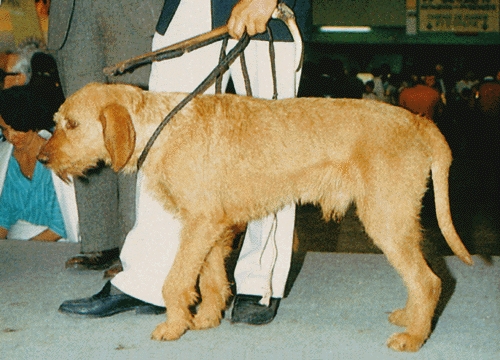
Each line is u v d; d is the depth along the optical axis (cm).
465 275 428
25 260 462
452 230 321
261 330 335
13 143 501
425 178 314
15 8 620
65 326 338
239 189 320
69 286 406
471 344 316
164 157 314
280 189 325
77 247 497
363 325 342
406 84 1658
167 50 334
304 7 360
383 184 307
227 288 348
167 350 308
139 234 350
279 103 329
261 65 349
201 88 322
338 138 317
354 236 720
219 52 355
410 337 309
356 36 1834
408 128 314
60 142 319
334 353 306
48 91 509
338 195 326
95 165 331
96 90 320
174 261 317
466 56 2047
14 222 523
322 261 471
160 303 349
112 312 349
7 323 342
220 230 318
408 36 1822
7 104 485
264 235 342
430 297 311
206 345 314
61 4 419
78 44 421
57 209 516
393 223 307
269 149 318
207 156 313
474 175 1223
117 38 416
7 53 620
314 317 354
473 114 1551
